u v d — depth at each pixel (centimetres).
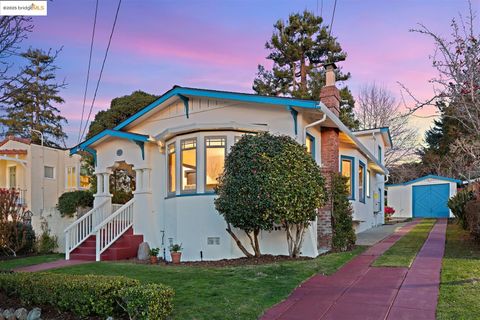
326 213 1252
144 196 1371
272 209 973
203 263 1087
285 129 1166
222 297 698
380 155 2450
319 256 1111
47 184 2577
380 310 625
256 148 1014
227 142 1170
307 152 1087
